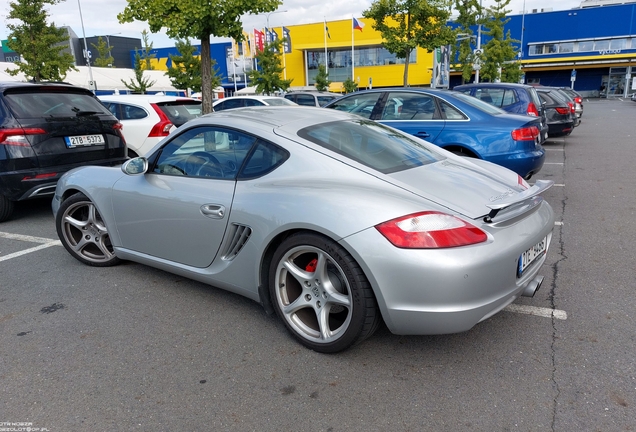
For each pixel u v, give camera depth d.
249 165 2.95
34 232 5.25
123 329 3.01
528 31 51.81
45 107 5.44
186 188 3.16
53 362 2.65
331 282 2.59
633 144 12.60
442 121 6.06
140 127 7.63
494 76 27.98
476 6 26.56
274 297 2.80
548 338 2.81
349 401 2.28
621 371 2.46
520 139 5.59
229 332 2.95
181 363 2.62
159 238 3.37
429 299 2.25
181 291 3.56
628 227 5.05
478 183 2.82
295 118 3.23
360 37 47.94
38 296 3.52
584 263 4.04
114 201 3.61
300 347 2.76
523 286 2.56
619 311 3.13
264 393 2.35
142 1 7.95
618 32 48.44
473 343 2.78
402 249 2.25
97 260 4.07
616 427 2.06
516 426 2.08
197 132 3.27
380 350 2.72
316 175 2.70
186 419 2.17
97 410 2.24
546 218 2.86
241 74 50.00
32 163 5.23
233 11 8.14
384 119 6.55
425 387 2.37
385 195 2.46
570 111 13.38
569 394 2.29
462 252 2.24
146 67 40.16
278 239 2.76
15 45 19.58
